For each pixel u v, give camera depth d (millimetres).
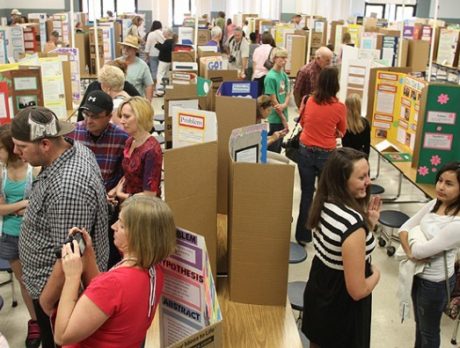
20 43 8094
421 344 2750
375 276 2076
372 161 6641
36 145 1821
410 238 2637
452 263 2564
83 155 1941
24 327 3182
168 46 9867
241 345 2037
